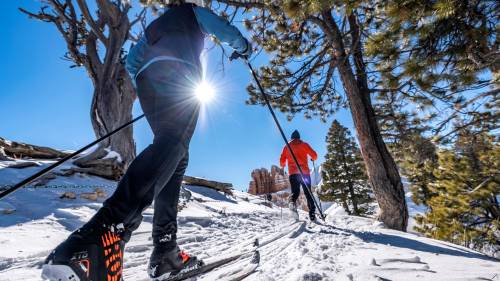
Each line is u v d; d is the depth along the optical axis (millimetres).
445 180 12070
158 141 1240
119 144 9195
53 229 4129
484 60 3715
